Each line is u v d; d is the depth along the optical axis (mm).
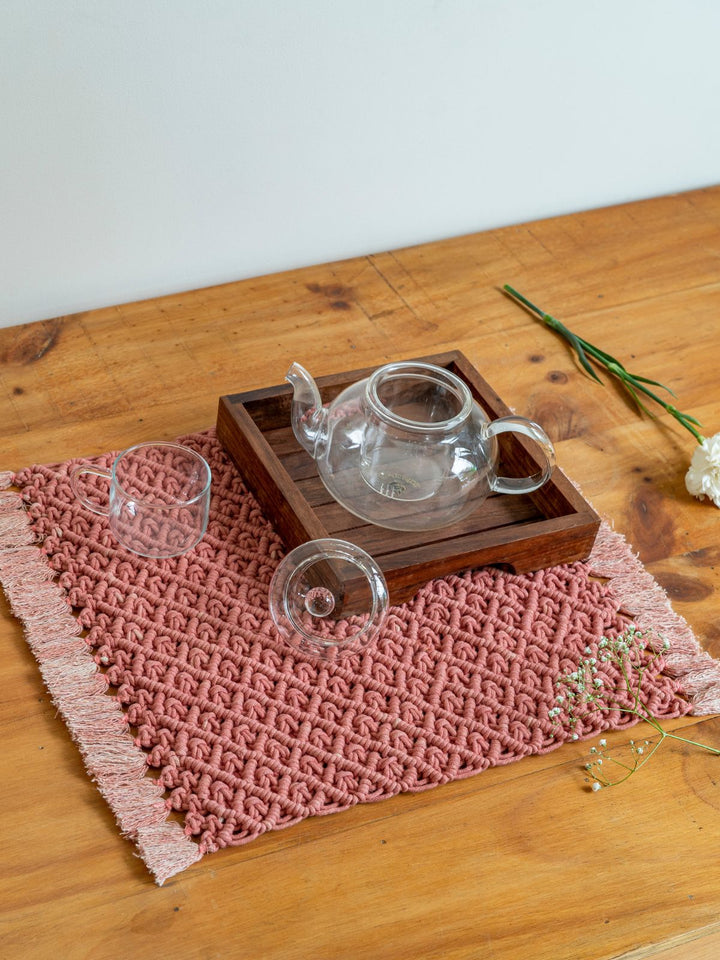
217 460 1191
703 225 1675
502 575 1122
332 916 856
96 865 866
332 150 1424
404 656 1039
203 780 922
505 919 870
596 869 910
